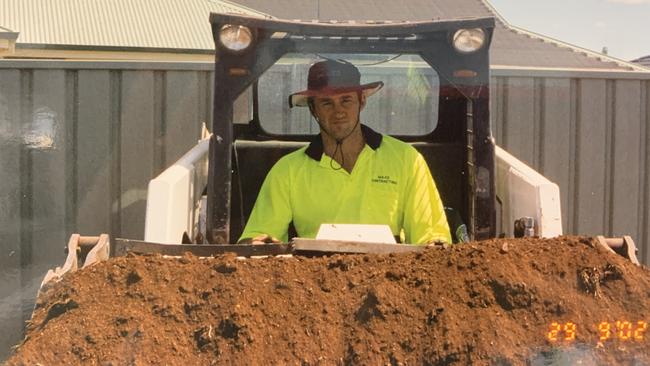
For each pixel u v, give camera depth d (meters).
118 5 14.23
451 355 2.86
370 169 4.72
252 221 4.74
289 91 5.22
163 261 3.30
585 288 3.08
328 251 3.57
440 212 4.76
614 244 3.88
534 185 4.47
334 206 4.70
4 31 12.45
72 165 7.81
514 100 8.35
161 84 7.89
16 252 7.69
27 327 3.24
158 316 3.04
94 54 13.16
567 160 8.44
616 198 8.52
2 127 7.67
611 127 8.48
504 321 2.95
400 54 4.50
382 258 3.33
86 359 2.90
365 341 2.94
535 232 4.40
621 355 2.92
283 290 3.14
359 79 4.76
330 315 3.04
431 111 5.19
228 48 4.26
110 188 7.86
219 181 4.29
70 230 7.82
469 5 10.34
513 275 3.09
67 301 3.12
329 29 4.31
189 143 7.96
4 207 7.71
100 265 3.29
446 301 3.03
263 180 5.16
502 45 9.87
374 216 4.69
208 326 3.00
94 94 7.80
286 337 2.97
